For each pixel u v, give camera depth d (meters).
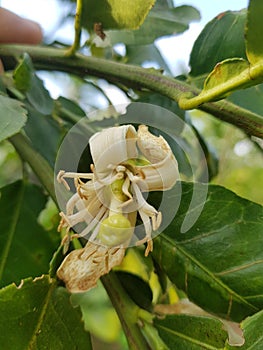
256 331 0.11
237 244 0.12
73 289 0.12
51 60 0.16
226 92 0.11
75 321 0.12
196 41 0.16
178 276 0.13
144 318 0.13
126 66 0.15
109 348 0.42
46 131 0.17
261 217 0.12
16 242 0.16
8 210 0.17
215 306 0.12
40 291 0.12
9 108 0.12
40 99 0.15
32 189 0.17
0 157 0.26
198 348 0.12
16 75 0.14
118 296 0.13
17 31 0.22
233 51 0.15
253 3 0.10
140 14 0.14
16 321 0.12
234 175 0.27
